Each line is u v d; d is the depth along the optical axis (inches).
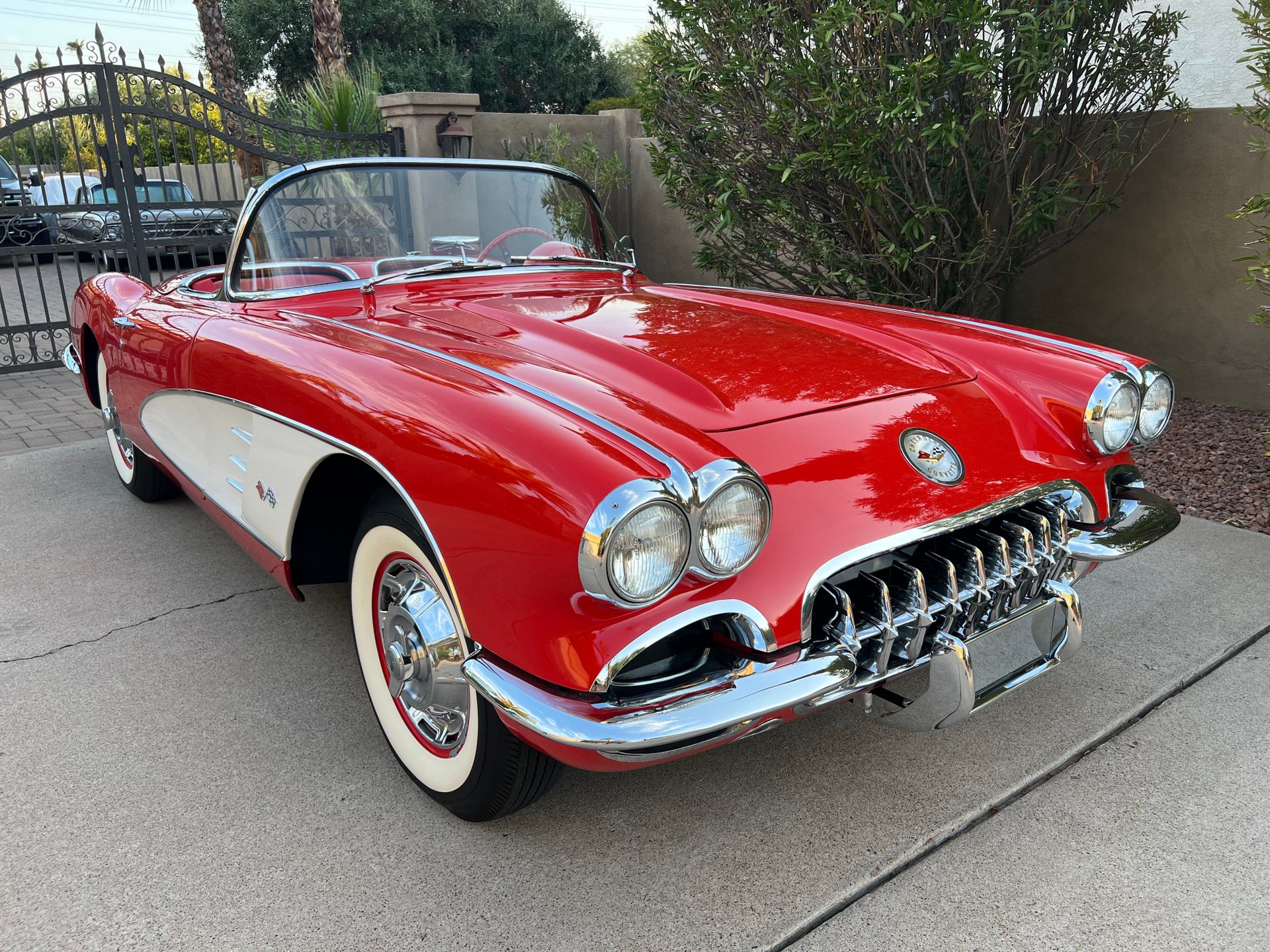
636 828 79.0
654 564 57.8
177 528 151.1
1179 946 65.2
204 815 80.9
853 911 69.2
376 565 83.8
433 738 81.1
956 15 164.4
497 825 79.6
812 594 65.8
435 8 840.3
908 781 84.1
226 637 113.9
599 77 902.4
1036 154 192.4
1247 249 193.5
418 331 92.0
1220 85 229.0
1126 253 211.9
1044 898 69.9
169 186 401.4
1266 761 85.6
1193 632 108.7
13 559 138.3
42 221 271.0
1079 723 92.0
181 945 66.7
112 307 138.1
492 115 340.5
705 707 61.6
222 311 109.0
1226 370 201.2
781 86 184.9
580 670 61.1
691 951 65.7
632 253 134.8
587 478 58.7
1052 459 85.6
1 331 275.9
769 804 81.7
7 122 260.4
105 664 107.4
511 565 62.6
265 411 88.1
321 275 109.7
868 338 100.9
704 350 89.0
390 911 69.9
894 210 186.9
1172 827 77.4
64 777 86.3
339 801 83.0
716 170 204.2
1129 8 192.9
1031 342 98.6
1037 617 81.9
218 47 511.8
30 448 199.0
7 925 68.6
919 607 72.5
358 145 334.3
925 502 72.8
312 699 99.8
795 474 70.7
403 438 70.7
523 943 66.6
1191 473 163.5
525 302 106.1
